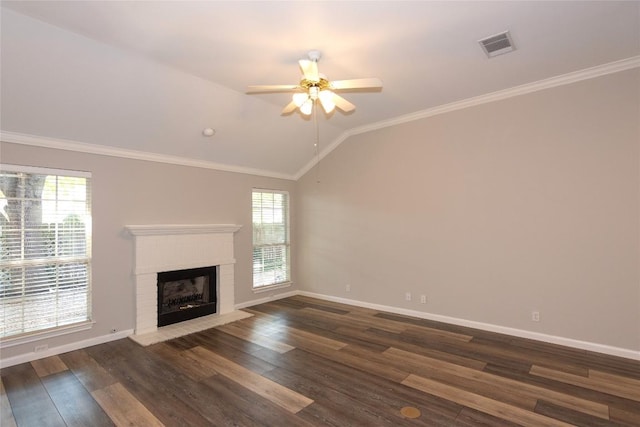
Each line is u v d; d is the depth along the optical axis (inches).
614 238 131.5
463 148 168.7
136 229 161.5
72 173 146.4
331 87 113.3
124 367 127.3
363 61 125.8
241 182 214.5
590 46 117.0
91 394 108.2
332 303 219.9
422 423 91.1
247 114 170.1
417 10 95.6
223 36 108.0
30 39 103.8
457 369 122.5
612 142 131.7
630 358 128.0
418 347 143.6
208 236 192.4
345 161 217.9
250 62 125.3
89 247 151.3
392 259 196.1
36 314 136.9
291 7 93.4
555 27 105.3
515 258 154.1
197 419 94.2
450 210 173.3
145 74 128.6
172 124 158.1
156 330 168.1
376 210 203.0
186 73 133.8
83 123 139.4
